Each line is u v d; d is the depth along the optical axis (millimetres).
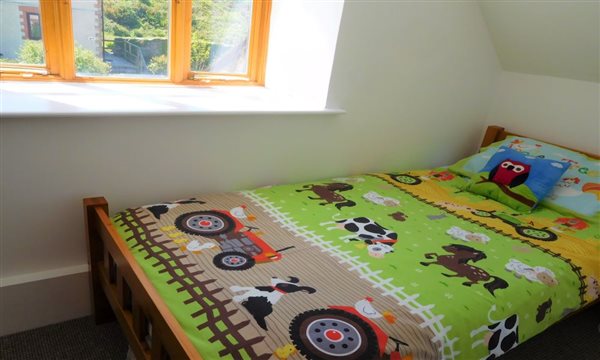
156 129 1728
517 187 2238
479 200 2289
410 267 1539
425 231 1847
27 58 1822
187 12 2090
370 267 1503
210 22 2186
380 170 2598
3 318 1638
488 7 2510
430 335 1235
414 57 2391
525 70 2742
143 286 1199
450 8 2410
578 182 2277
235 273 1365
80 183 1646
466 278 1519
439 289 1427
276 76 2402
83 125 1573
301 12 2203
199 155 1873
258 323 1145
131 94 1895
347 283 1389
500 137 2846
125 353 1652
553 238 1929
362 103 2303
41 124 1496
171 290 1258
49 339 1674
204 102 1934
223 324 1130
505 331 1430
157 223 1602
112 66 2010
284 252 1530
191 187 1912
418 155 2732
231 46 2309
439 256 1646
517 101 2818
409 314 1275
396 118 2496
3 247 1580
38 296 1682
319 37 2135
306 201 1976
